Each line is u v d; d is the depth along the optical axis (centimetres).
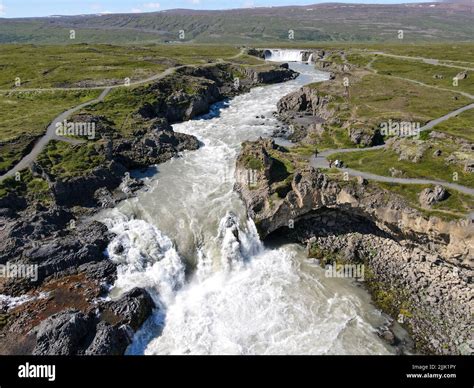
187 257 6488
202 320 5378
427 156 7650
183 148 9800
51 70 15200
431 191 6256
